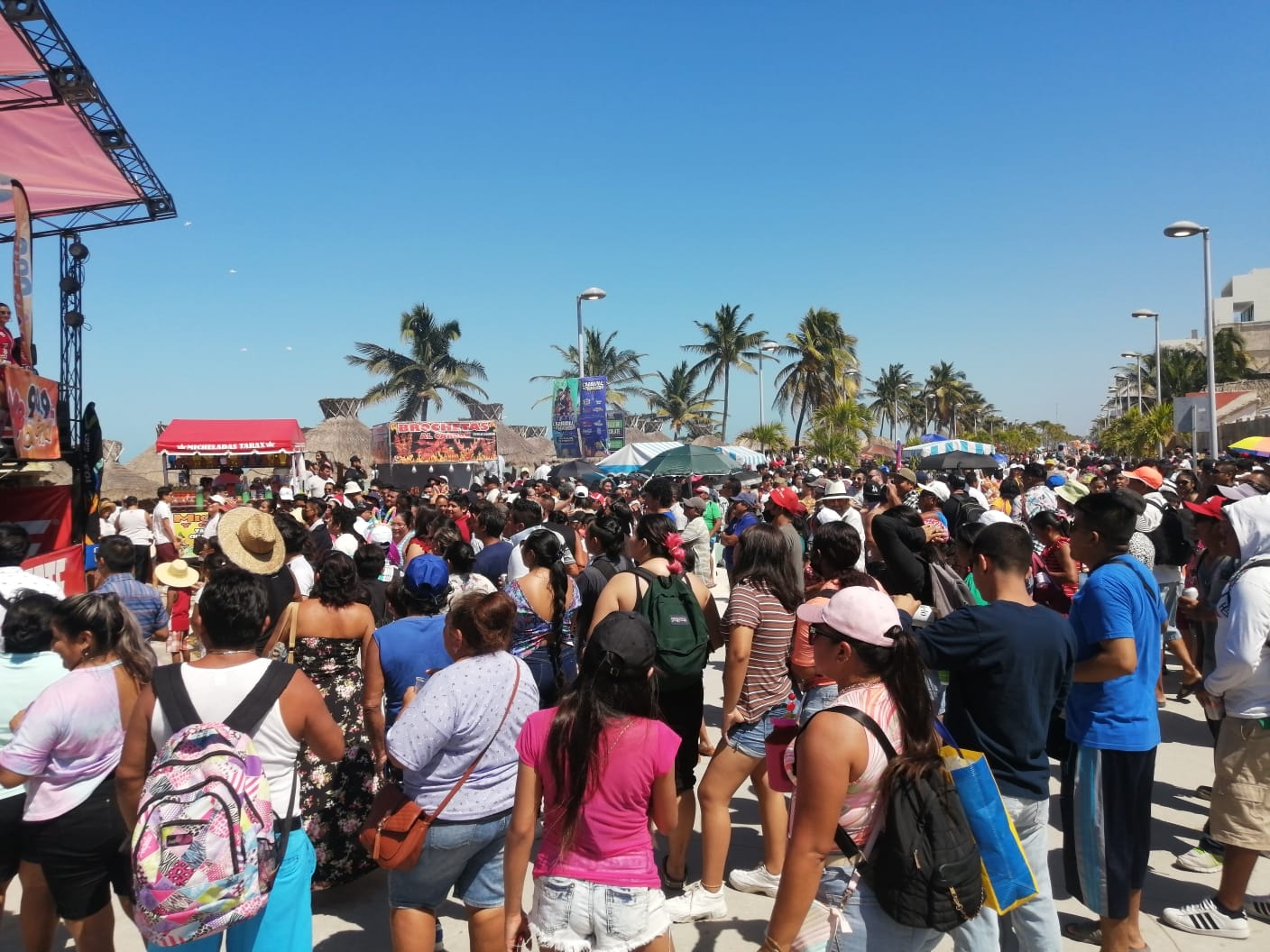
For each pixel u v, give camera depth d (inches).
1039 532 232.4
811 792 91.9
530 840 106.4
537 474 925.8
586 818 101.7
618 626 105.3
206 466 872.9
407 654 160.2
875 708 94.7
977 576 127.3
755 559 164.2
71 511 419.8
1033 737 117.3
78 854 127.7
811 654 150.0
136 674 132.0
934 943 95.7
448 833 119.9
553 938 101.0
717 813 163.9
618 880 101.2
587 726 101.4
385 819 122.2
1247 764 152.8
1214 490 281.4
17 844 133.3
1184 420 780.6
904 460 1191.6
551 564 194.9
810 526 418.6
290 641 172.2
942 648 119.6
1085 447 2933.1
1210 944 153.6
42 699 125.2
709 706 306.8
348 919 167.6
